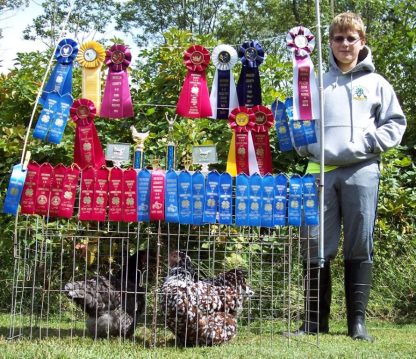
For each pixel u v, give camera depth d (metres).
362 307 4.68
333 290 6.32
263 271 5.31
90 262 5.35
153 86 6.11
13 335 4.17
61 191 3.96
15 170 3.95
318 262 4.33
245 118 4.28
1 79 6.57
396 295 6.52
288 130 4.53
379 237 6.70
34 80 6.46
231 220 3.96
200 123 5.56
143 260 4.60
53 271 5.43
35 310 5.55
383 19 12.88
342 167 4.62
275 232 4.95
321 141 4.17
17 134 5.94
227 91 4.46
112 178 3.96
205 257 5.29
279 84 6.28
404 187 7.12
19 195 3.94
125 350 3.78
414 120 7.70
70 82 4.30
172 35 6.14
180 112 4.41
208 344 4.06
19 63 6.70
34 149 5.91
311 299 4.82
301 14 25.03
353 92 4.66
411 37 7.96
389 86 4.80
